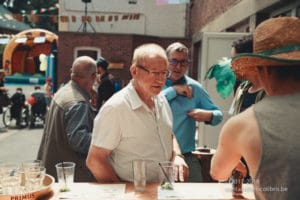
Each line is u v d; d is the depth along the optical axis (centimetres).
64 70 1598
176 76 339
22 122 1230
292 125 133
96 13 1797
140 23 1789
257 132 137
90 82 312
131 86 244
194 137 337
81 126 292
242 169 211
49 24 3844
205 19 1188
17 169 216
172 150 262
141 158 237
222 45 579
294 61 136
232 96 553
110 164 237
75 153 299
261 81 148
